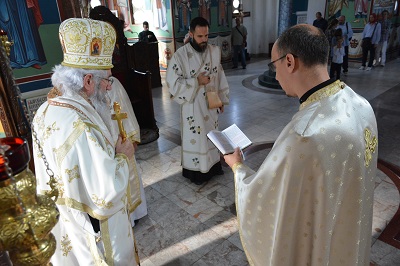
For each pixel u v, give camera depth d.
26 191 0.66
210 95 2.86
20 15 2.64
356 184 1.01
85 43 1.34
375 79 7.35
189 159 3.09
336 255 1.14
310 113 0.98
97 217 1.32
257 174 1.11
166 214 2.70
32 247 0.67
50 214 0.69
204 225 2.54
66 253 1.49
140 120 4.60
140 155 3.89
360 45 8.81
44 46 2.81
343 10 8.97
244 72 9.17
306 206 1.02
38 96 2.84
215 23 9.23
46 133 1.29
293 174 0.97
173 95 2.88
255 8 11.12
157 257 2.22
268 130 4.60
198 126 2.93
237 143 1.74
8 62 2.12
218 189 3.06
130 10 9.02
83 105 1.35
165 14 8.19
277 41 1.08
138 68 7.14
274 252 1.13
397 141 3.96
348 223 1.07
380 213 2.56
